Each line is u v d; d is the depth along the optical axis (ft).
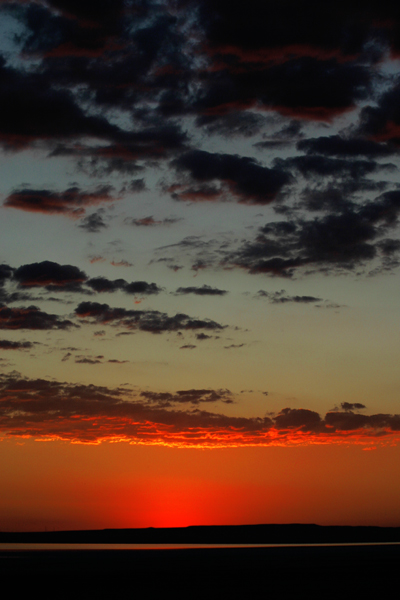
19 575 274.57
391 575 275.39
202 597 204.44
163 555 462.60
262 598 202.59
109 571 297.12
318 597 204.64
